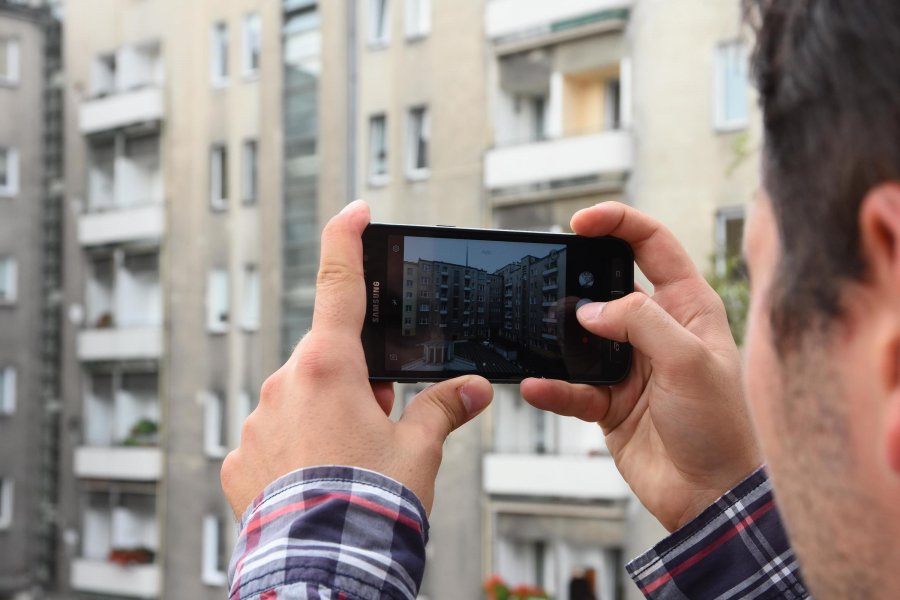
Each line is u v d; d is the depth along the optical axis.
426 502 0.71
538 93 17.05
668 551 0.86
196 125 22.27
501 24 16.88
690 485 0.91
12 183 25.42
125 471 22.56
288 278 20.44
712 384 0.89
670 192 15.11
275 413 0.72
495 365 1.15
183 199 22.38
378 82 18.62
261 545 0.64
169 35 22.97
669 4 15.20
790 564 0.83
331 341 0.73
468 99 17.31
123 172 23.64
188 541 21.69
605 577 15.81
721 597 0.84
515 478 16.11
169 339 22.34
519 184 16.50
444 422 0.77
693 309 1.04
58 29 25.62
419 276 1.15
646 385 1.01
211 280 21.78
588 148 15.69
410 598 0.63
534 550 16.33
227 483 0.72
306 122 20.12
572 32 16.06
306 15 20.17
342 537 0.63
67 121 24.98
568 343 1.09
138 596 22.05
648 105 15.38
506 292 1.15
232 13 21.72
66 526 23.94
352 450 0.69
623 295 1.14
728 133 14.72
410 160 18.16
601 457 15.61
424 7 18.22
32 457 25.00
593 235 1.14
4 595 24.27
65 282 24.72
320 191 19.64
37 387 25.23
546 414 16.39
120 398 23.27
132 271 23.52
